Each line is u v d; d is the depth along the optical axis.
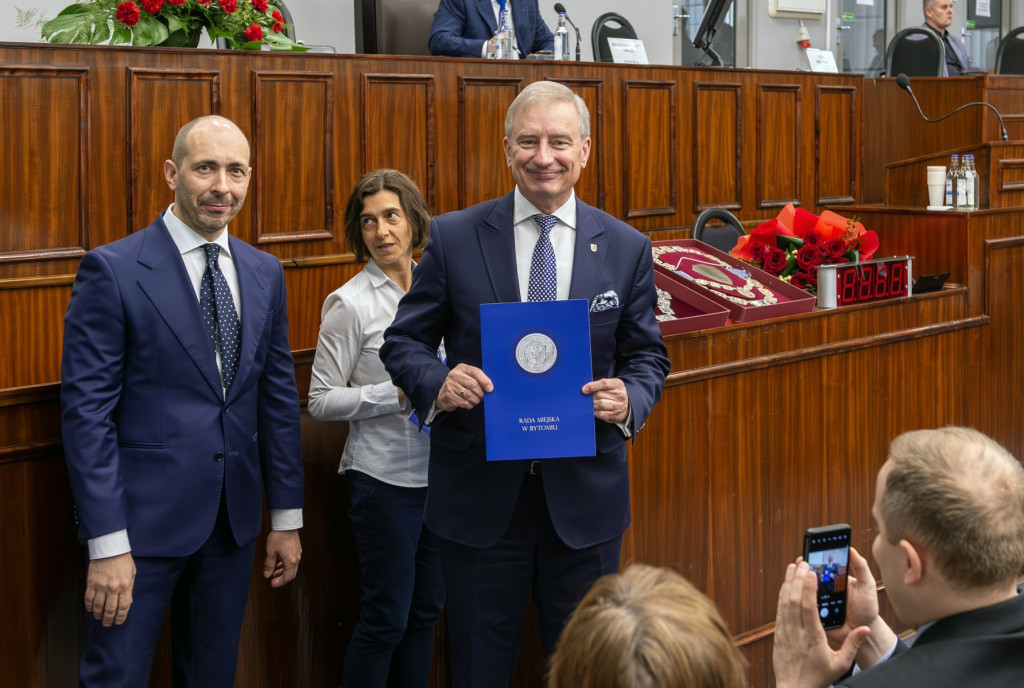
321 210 4.42
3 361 3.76
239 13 4.19
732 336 3.06
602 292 2.15
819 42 9.04
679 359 2.93
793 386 3.25
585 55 7.46
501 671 2.19
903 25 9.70
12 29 5.36
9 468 2.18
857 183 6.22
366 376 2.55
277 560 2.36
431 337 2.21
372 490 2.49
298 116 4.31
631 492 2.84
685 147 5.52
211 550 2.21
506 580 2.16
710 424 3.02
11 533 2.19
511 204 2.19
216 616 2.23
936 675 1.32
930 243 4.12
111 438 2.07
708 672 1.04
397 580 2.50
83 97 3.82
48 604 2.26
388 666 2.57
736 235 4.62
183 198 2.16
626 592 1.11
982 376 4.02
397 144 4.59
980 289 4.03
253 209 4.24
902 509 1.38
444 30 5.35
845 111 6.12
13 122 3.70
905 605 1.42
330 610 2.70
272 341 2.31
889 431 3.61
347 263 4.51
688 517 2.99
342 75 4.40
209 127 2.17
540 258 2.16
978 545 1.33
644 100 5.32
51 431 2.24
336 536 2.70
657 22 7.87
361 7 5.49
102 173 3.90
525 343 2.01
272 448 2.31
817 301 3.44
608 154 5.23
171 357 2.13
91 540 2.03
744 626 3.18
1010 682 1.30
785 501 3.26
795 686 1.51
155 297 2.12
